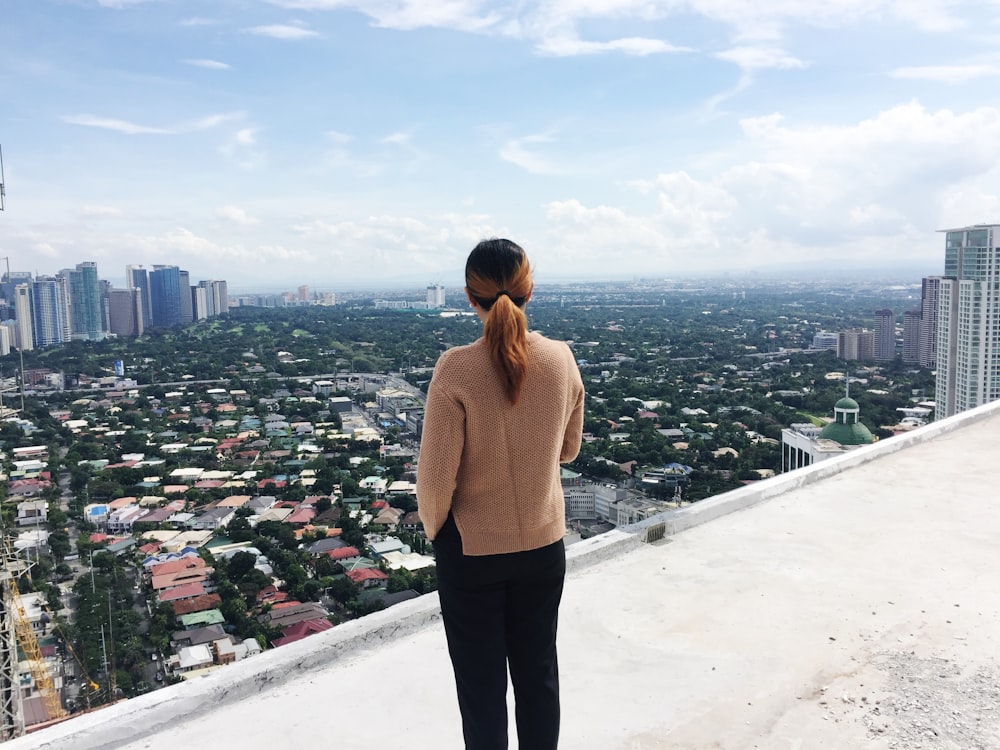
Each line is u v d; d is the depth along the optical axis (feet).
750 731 9.58
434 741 9.50
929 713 9.89
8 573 28.12
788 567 14.78
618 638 12.00
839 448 112.47
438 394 6.61
